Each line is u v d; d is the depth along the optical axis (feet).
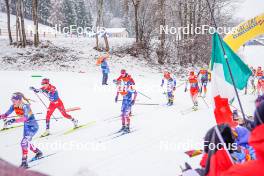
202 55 132.98
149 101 54.03
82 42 129.39
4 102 49.57
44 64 102.22
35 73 82.58
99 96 56.44
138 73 101.45
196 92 47.34
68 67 101.45
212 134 7.51
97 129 37.52
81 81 71.26
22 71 88.43
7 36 152.97
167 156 27.17
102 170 24.91
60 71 97.19
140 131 35.99
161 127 37.52
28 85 61.62
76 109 45.27
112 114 44.93
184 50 120.37
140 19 122.62
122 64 108.27
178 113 45.39
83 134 35.76
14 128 38.50
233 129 8.98
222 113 11.07
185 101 55.21
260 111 4.89
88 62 106.83
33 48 115.14
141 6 123.24
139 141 32.17
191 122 39.75
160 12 116.67
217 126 7.47
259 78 64.69
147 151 28.89
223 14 135.03
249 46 183.62
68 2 238.68
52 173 25.05
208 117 42.63
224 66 15.07
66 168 25.96
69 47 120.67
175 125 38.32
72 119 37.86
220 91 14.97
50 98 36.24
